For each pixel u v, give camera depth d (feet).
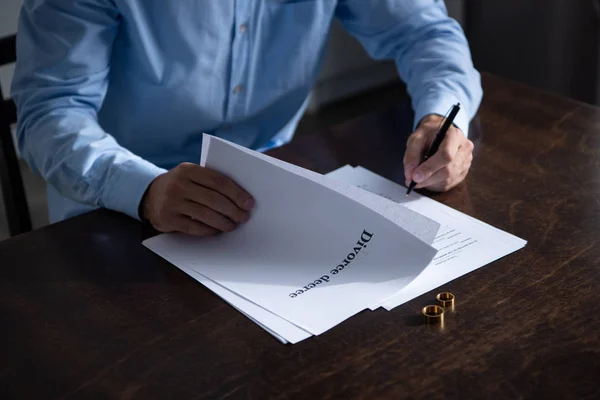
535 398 2.46
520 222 3.43
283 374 2.62
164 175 3.58
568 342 2.69
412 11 4.87
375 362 2.65
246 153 3.27
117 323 2.93
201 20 4.35
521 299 2.93
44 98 4.15
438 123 4.07
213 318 2.93
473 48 9.37
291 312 2.92
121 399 2.55
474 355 2.66
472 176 3.83
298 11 4.64
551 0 8.36
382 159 4.04
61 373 2.68
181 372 2.66
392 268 3.13
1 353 2.79
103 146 3.90
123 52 4.50
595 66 8.59
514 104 4.52
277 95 4.86
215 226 3.42
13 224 4.72
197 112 4.66
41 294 3.12
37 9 4.06
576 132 4.18
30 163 4.21
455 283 3.05
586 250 3.21
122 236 3.50
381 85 11.81
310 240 3.31
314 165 3.98
